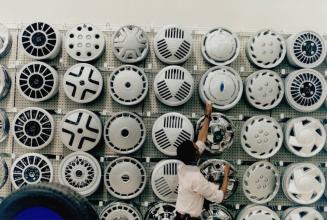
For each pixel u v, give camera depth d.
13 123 3.56
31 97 3.57
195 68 3.76
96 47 3.59
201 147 3.32
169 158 3.71
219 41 3.57
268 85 3.56
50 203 2.48
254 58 3.66
